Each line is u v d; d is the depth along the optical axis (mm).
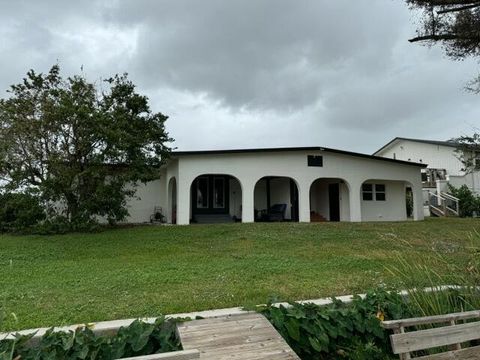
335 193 20516
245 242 10750
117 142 12492
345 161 18188
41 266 7574
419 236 12102
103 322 3473
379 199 21078
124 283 5797
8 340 2910
